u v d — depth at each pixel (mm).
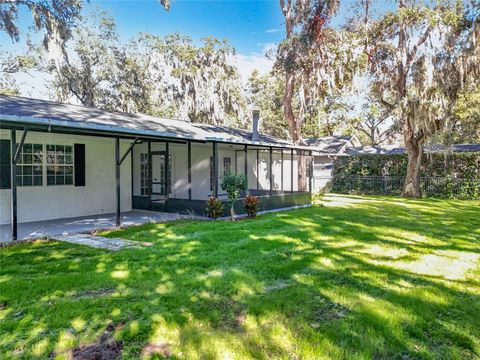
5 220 8016
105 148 9977
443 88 12523
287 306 3266
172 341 2664
